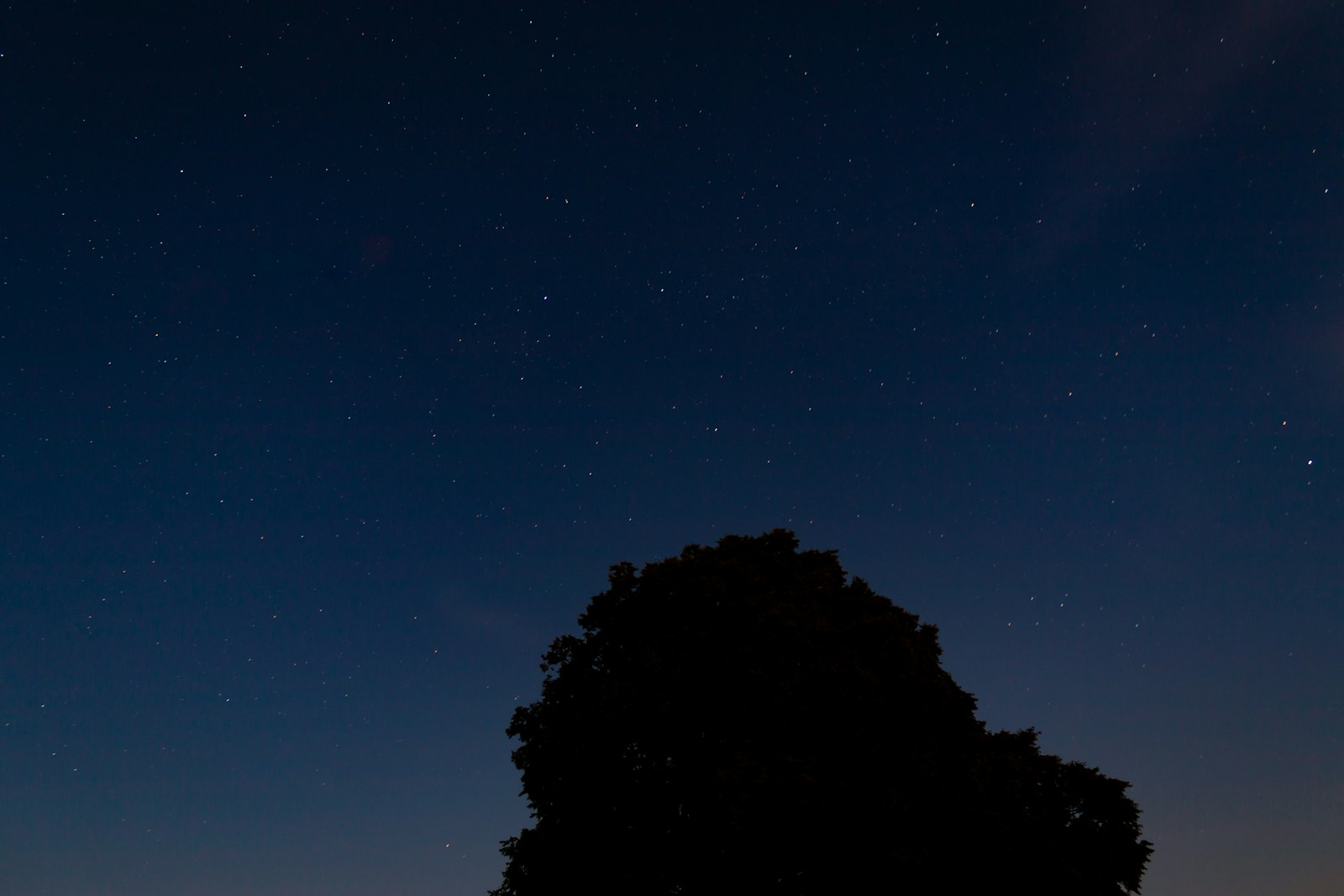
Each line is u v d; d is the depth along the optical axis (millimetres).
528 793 15422
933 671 15844
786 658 14523
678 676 14328
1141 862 14906
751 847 12945
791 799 12539
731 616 15242
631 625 16188
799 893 13016
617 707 14172
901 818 12984
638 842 14000
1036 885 13508
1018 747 16109
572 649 16609
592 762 14445
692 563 16297
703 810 13219
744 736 13727
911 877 12578
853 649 15008
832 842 13016
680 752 14336
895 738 14219
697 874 13367
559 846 14336
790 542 17656
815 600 16297
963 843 13469
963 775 14047
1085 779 15664
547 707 16016
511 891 14664
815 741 13672
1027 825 14039
